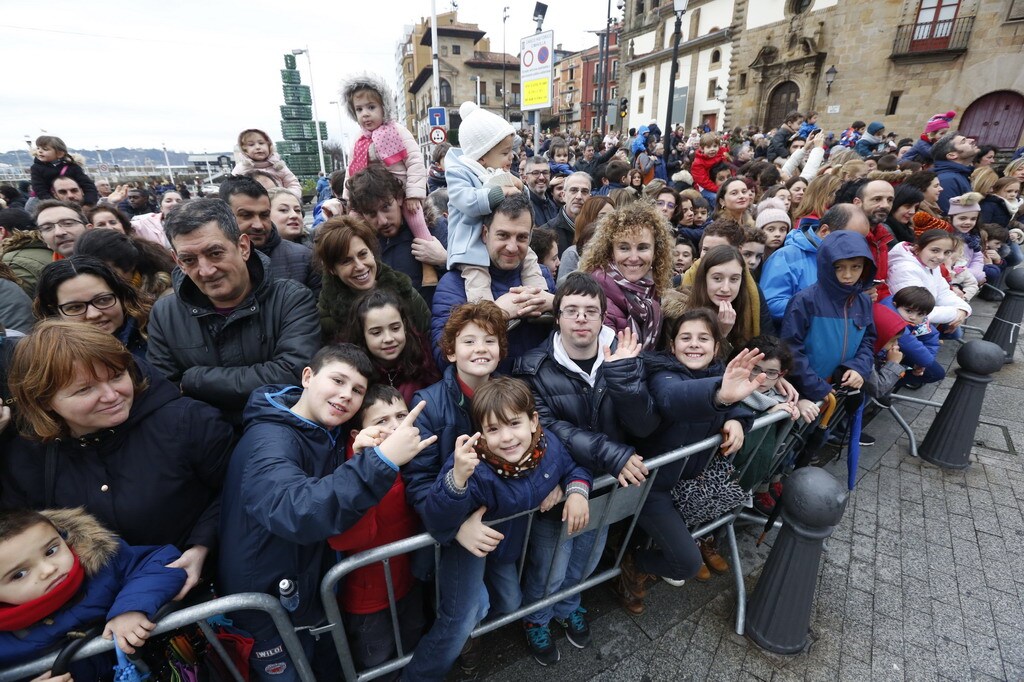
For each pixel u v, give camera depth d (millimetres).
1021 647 2029
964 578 2373
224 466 1580
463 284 2307
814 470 1894
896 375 2783
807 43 22531
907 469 3246
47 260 2797
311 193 22562
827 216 3119
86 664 1215
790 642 1966
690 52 29594
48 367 1171
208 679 1443
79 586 1181
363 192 2408
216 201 1680
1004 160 17500
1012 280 4719
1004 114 18453
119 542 1304
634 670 1933
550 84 11172
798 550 1886
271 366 1766
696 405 1748
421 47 51312
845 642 2047
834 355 2602
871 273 2525
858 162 5309
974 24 18297
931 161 7074
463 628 1644
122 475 1387
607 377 1769
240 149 4461
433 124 13062
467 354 1688
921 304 3236
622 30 36219
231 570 1416
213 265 1608
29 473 1334
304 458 1451
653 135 13164
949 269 4172
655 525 1992
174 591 1271
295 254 2586
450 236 2352
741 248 3002
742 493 1954
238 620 1446
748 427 1966
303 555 1454
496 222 2135
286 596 1317
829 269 2529
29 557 1079
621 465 1683
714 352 2086
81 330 1231
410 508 1657
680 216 4395
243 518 1392
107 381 1264
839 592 2295
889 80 20688
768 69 24797
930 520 2771
